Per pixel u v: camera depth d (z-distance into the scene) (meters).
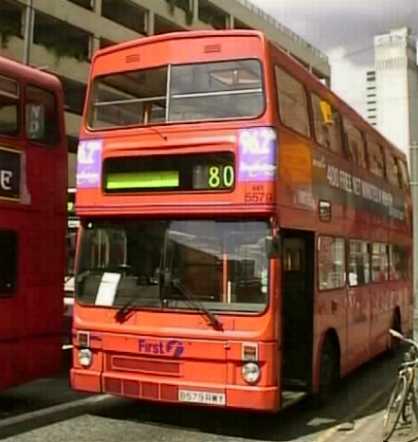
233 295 7.84
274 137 7.92
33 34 42.16
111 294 8.36
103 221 8.59
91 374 8.35
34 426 8.47
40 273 9.52
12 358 9.01
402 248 16.38
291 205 8.38
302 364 9.15
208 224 8.07
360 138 12.51
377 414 9.48
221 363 7.79
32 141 9.50
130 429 8.38
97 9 46.75
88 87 9.06
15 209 9.10
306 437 8.13
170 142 8.27
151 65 8.70
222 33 8.41
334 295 10.22
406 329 16.59
